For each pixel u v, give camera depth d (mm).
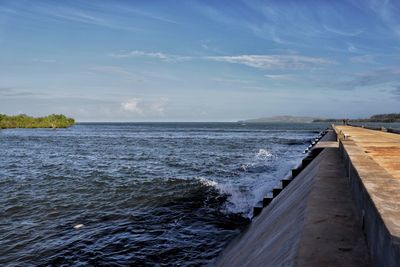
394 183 4586
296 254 3871
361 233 4434
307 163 14898
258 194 15766
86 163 28469
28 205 14477
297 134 95375
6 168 25625
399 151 13703
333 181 7598
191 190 17172
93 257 9328
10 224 11984
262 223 8766
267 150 42250
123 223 12023
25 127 153375
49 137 74750
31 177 21422
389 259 2707
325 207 5574
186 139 67312
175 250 9695
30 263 9023
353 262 3633
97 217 12750
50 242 10352
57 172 23422
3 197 15914
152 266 8797
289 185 12172
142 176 21500
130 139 66875
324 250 3934
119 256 9391
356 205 5469
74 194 16484
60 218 12664
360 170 5621
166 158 32281
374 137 23156
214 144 52812
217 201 14898
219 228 11391
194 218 12469
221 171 24047
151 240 10438
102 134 91688
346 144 10719
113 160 30609
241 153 37969
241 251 7770
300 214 5609
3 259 9234
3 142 57000
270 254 5062
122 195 16203
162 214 13039
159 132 108188
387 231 2816
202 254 9406
